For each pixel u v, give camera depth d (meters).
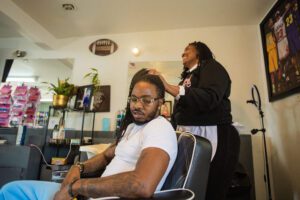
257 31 2.41
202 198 0.77
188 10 2.20
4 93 2.68
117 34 2.72
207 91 1.10
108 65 2.65
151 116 0.87
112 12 2.28
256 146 2.16
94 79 2.51
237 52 2.39
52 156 2.29
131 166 0.81
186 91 1.11
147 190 0.61
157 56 2.56
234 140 1.14
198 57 1.37
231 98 2.29
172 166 0.77
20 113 2.62
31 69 2.80
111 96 2.55
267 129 2.19
